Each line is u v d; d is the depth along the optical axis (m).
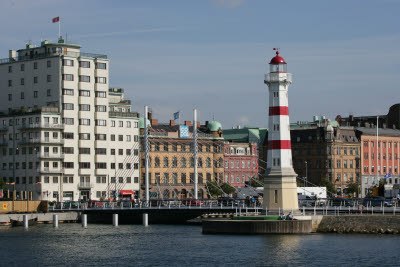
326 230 159.00
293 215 159.88
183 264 124.06
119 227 188.38
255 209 176.75
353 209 166.75
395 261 124.50
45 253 137.62
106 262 127.25
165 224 199.88
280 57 163.38
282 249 135.88
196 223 198.88
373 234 155.62
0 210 198.25
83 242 152.88
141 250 139.88
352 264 122.31
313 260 125.75
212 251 135.38
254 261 125.31
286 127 162.38
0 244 149.88
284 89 162.62
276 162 161.88
